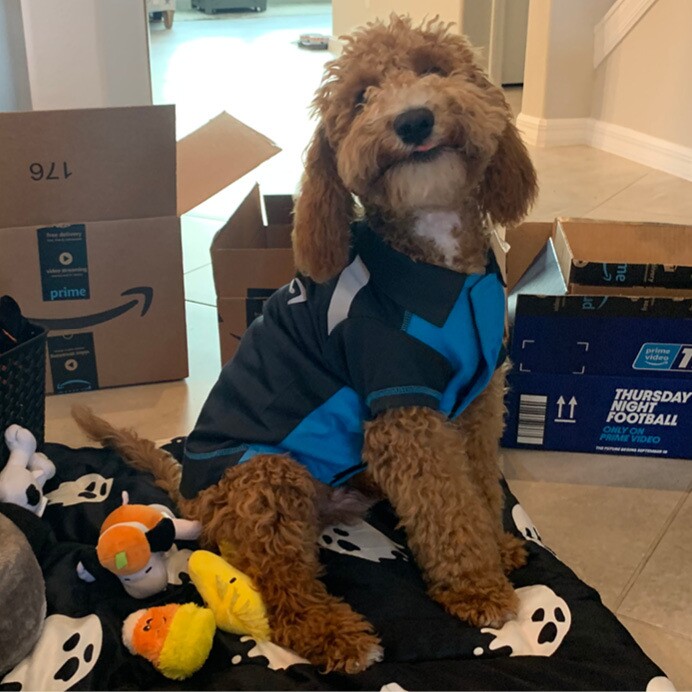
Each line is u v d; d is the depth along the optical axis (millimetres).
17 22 2650
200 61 6949
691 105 3793
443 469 1438
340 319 1449
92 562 1522
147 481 1804
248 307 2148
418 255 1467
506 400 1997
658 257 2182
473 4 5395
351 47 1508
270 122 5008
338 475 1569
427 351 1410
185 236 3314
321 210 1502
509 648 1376
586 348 1925
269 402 1519
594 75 4391
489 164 1525
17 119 1951
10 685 1323
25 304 2143
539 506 1853
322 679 1326
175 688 1321
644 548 1717
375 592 1500
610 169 4027
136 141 2047
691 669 1435
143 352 2297
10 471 1688
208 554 1436
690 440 1984
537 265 2297
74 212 2094
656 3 3891
